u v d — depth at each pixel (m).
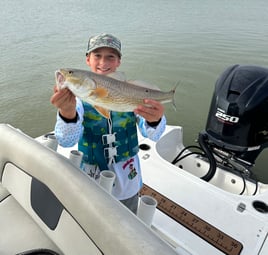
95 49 1.18
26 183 1.11
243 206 1.40
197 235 1.26
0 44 5.96
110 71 1.20
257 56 5.60
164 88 3.92
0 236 1.10
